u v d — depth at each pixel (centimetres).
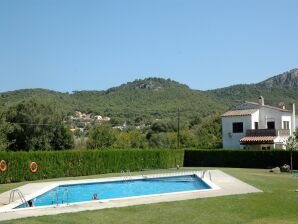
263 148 5612
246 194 2203
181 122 11512
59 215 1634
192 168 4891
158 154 5012
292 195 2161
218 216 1625
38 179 3647
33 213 1691
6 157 3362
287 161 4678
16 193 2470
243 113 5978
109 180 3247
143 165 4812
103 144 7481
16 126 6344
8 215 1658
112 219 1564
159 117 13650
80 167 4066
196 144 9031
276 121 5894
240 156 5047
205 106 14688
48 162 3756
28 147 6438
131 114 14238
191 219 1570
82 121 12700
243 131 5938
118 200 2017
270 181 2908
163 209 1762
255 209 1767
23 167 3503
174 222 1518
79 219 1561
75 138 7812
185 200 1998
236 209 1766
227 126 6091
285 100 14025
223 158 5194
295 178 3180
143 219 1565
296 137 4753
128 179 3341
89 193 2961
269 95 15488
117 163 4488
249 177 3198
